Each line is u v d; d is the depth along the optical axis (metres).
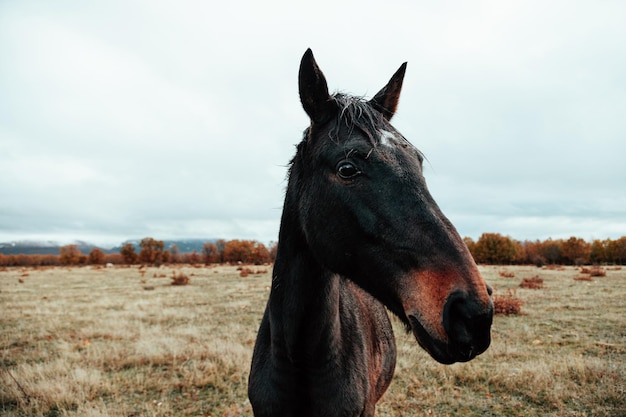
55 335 8.53
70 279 27.19
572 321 8.78
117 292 17.56
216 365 5.88
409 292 1.42
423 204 1.49
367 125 1.68
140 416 4.43
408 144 1.72
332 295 1.93
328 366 1.95
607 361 5.84
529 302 11.67
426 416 4.31
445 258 1.36
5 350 7.31
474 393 4.87
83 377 5.41
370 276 1.59
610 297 12.70
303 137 2.05
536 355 6.23
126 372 5.87
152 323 9.72
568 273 25.97
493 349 6.56
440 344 1.27
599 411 4.24
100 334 8.45
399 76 2.23
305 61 1.77
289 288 1.95
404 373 5.57
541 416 4.23
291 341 1.91
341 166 1.62
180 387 5.23
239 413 4.48
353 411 2.01
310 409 1.98
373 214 1.55
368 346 2.46
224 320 9.88
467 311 1.23
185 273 30.75
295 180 2.00
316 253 1.77
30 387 5.07
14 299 15.29
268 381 2.05
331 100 1.82
